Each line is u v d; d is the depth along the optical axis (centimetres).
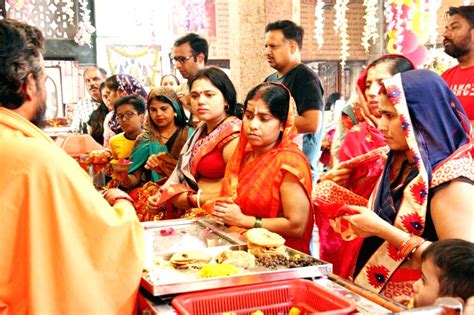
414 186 155
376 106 223
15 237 131
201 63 371
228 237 192
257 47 425
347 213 169
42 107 149
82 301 132
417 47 518
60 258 131
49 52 801
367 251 175
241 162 225
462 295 117
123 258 139
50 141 144
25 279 131
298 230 202
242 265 156
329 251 211
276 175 205
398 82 157
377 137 236
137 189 305
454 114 157
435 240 160
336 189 190
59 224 131
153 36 796
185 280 139
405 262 158
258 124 207
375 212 172
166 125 310
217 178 253
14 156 132
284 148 209
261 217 209
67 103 814
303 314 134
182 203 255
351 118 289
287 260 160
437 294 123
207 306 131
